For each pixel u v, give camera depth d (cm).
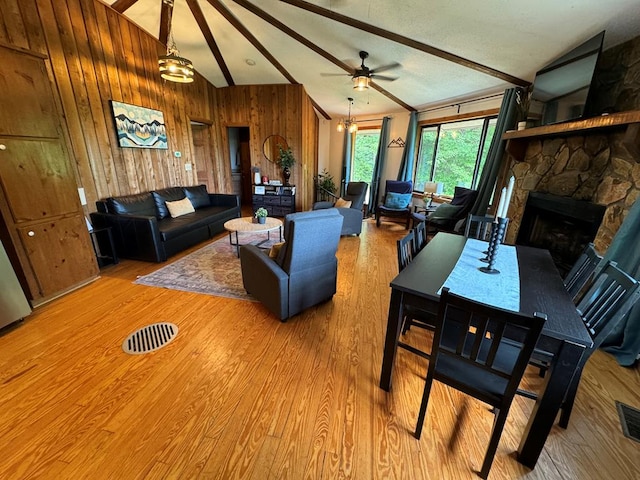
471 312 106
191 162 524
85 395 158
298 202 612
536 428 121
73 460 125
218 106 586
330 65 427
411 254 203
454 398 162
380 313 249
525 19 223
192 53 455
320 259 234
